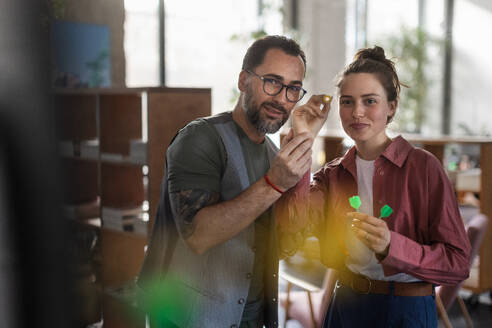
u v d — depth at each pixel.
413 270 1.21
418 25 8.98
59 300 0.23
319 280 2.65
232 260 1.21
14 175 0.22
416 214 1.31
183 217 1.10
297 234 1.36
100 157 2.89
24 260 0.23
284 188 1.03
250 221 1.05
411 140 3.60
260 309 1.31
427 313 1.31
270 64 1.14
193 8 6.35
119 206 2.90
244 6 6.72
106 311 2.81
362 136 1.35
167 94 2.51
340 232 1.43
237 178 1.20
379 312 1.32
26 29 0.22
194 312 1.21
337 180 1.46
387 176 1.35
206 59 6.53
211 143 1.17
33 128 0.22
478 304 3.56
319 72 8.41
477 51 8.78
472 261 2.49
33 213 0.23
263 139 1.32
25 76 0.22
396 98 1.38
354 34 8.61
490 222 3.39
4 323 0.22
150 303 1.31
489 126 8.77
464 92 9.00
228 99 6.66
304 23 8.37
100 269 2.88
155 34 6.19
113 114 2.95
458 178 4.96
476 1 8.68
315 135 1.18
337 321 1.44
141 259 3.04
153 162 2.49
